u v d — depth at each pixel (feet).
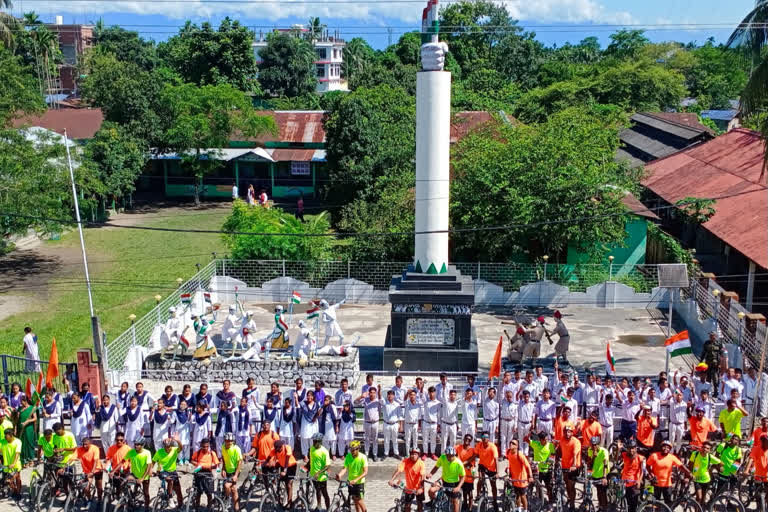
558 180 103.35
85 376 70.64
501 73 276.21
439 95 76.69
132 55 299.79
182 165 184.34
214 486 53.62
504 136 128.16
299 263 114.01
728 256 112.57
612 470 53.93
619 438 62.49
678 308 104.78
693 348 91.20
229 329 82.17
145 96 178.19
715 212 113.39
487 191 109.60
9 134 120.57
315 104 258.78
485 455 53.16
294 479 54.54
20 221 119.96
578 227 103.35
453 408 62.44
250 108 180.55
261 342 82.33
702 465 53.21
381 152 158.61
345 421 61.98
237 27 227.40
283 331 82.94
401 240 117.70
